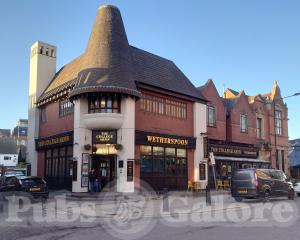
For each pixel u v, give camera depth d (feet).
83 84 75.46
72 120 84.64
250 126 119.34
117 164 76.23
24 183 66.28
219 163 102.68
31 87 108.27
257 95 125.39
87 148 76.64
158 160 84.43
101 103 77.41
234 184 66.95
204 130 96.89
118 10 84.79
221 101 110.42
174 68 101.76
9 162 237.45
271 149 125.39
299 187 85.10
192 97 94.43
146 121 83.30
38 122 103.04
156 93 86.63
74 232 35.53
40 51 107.65
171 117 89.61
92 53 79.56
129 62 80.84
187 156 92.17
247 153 113.50
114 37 80.64
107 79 74.90
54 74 109.19
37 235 33.96
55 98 92.94
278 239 30.45
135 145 79.20
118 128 76.95
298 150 157.89
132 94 75.82
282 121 134.10
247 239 30.58
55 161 92.12
